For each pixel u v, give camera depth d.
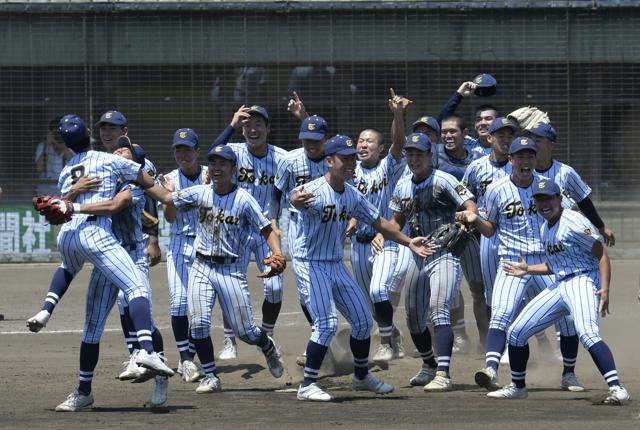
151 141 77.31
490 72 77.06
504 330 36.06
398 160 42.47
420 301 37.34
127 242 36.59
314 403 34.19
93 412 32.75
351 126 77.00
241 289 36.44
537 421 30.20
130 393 36.59
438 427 29.45
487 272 40.97
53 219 31.58
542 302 34.25
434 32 76.50
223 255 36.16
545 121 43.06
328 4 76.12
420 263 37.31
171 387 38.09
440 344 36.78
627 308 56.84
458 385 37.81
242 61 76.69
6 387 37.91
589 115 77.69
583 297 33.34
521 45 76.94
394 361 42.84
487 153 44.56
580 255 33.81
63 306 59.41
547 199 33.75
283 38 76.50
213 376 36.91
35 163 77.19
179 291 40.06
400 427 29.53
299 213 35.72
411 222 37.84
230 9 76.25
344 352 44.03
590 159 78.06
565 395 35.50
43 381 39.12
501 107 77.44
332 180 34.69
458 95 46.19
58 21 76.50
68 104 76.94
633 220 78.25
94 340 33.22
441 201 37.28
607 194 78.31
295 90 77.00
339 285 35.31
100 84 76.88
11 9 76.19
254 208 35.59
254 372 40.78
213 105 77.06
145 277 37.19
